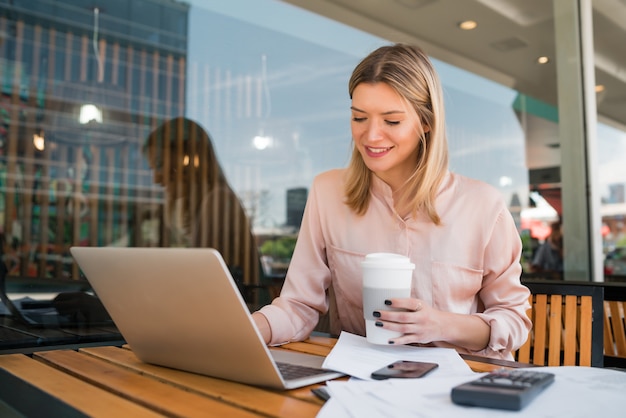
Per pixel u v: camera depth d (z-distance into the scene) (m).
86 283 1.63
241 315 0.53
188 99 2.66
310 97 3.03
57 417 0.52
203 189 2.68
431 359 0.70
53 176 2.25
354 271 1.02
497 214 0.97
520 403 0.45
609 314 1.40
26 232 2.15
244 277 2.73
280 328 0.87
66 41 2.32
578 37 2.95
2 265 2.07
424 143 0.95
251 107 2.86
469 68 3.27
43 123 2.24
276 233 2.89
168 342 0.63
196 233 2.63
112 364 0.71
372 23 3.15
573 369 0.62
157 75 2.57
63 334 1.16
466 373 0.62
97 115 2.38
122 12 2.46
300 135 3.00
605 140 2.94
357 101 0.88
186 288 0.55
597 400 0.48
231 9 2.76
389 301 0.71
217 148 2.73
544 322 1.01
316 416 0.45
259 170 2.87
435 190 0.97
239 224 2.78
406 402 0.48
